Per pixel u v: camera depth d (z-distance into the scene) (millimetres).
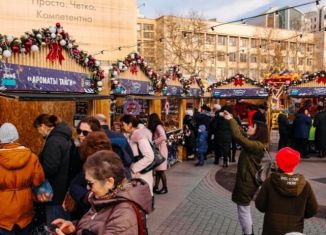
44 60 6922
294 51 84000
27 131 7648
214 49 86125
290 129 14391
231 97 16750
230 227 6355
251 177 5277
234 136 5238
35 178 4441
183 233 6035
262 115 12430
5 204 4305
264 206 3930
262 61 81250
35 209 4867
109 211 2498
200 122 12984
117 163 2555
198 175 10742
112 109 10375
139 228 2447
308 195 3791
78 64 8117
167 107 13195
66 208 4070
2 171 4285
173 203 7781
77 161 4500
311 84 15461
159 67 52812
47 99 6145
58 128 4766
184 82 13797
